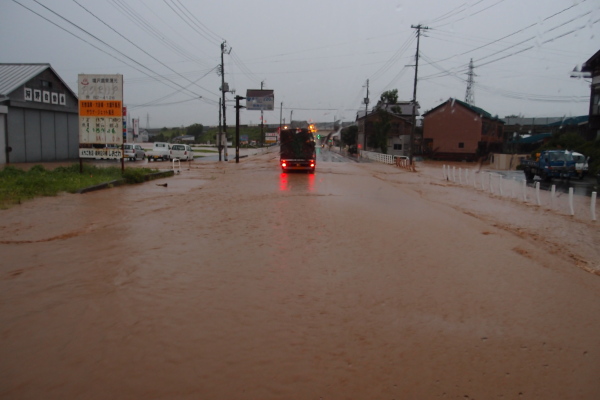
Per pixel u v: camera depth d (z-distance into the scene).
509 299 5.77
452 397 3.57
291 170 29.97
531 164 27.48
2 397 3.36
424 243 8.86
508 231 10.60
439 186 22.53
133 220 10.70
